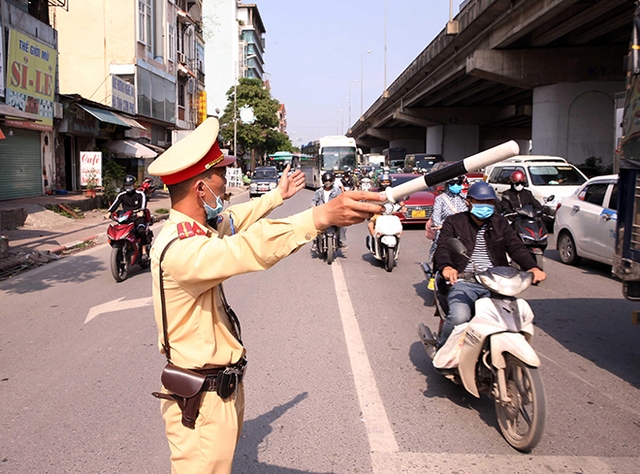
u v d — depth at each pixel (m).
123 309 7.44
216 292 2.14
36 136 19.78
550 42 24.03
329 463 3.47
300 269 10.33
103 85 26.50
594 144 25.14
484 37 25.69
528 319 3.89
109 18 27.06
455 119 46.88
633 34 4.81
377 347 5.72
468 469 3.40
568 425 4.02
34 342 6.04
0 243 10.61
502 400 3.73
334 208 1.77
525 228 9.18
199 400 2.05
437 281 4.91
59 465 3.46
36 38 18.33
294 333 6.21
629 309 7.36
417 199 16.45
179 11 34.25
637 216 4.71
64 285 9.13
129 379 4.89
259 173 33.16
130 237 9.39
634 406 4.35
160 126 33.41
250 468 3.41
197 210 2.12
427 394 4.54
